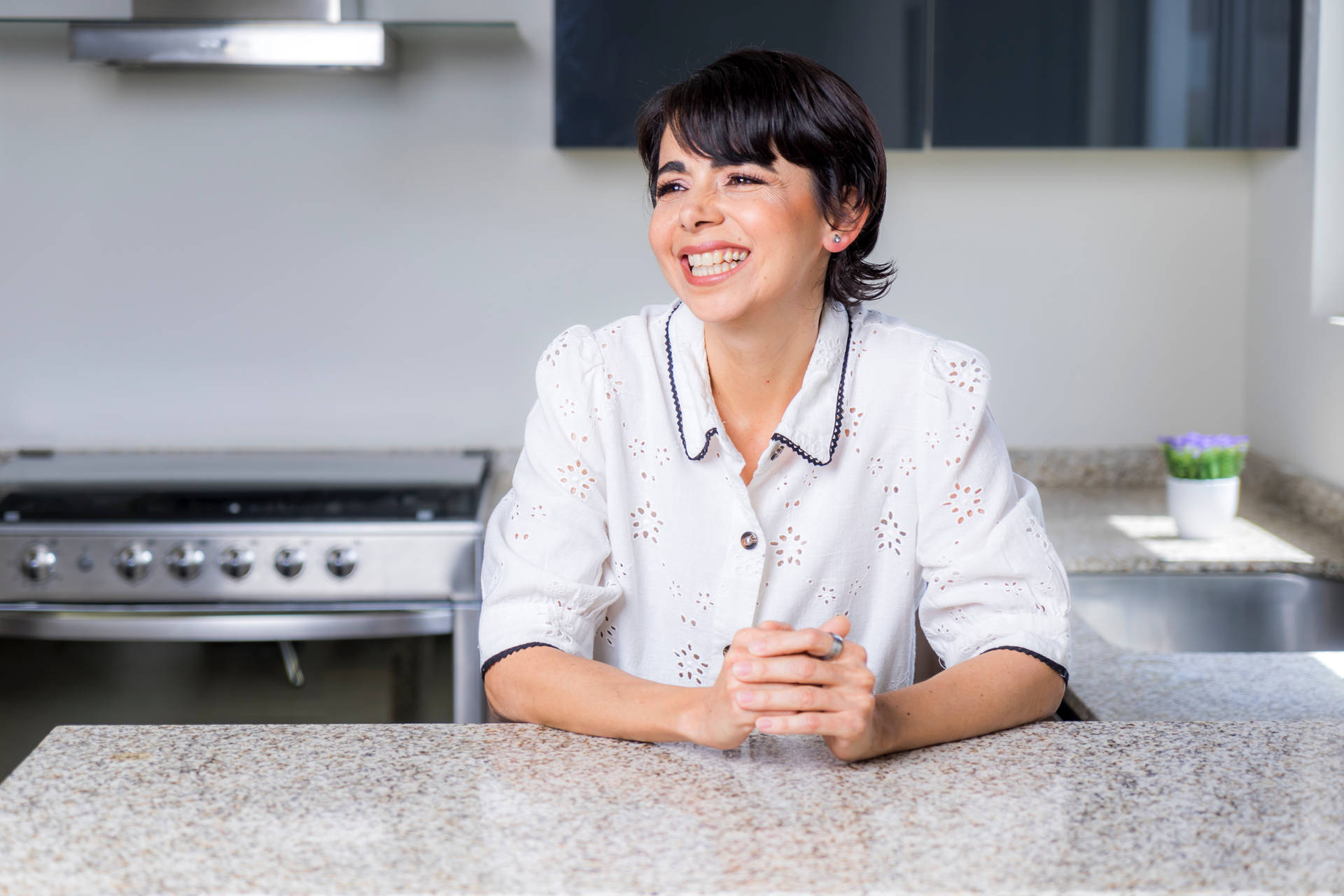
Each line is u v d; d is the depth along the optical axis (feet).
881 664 3.70
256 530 6.40
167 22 6.69
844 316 3.56
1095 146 7.05
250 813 2.36
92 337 7.88
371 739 2.78
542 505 3.47
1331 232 6.98
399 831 2.28
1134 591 6.22
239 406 7.97
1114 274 7.96
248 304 7.89
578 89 6.99
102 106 7.69
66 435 7.96
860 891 2.06
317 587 6.45
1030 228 7.92
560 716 2.90
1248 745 2.74
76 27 6.70
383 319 7.93
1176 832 2.27
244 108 7.72
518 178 7.82
